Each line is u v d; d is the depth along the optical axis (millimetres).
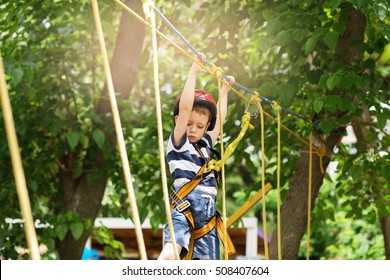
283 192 8125
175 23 8094
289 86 6297
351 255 11961
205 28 7477
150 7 3498
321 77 6195
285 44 6164
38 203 8852
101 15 7285
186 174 4238
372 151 7410
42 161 8477
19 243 8117
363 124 7262
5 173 8320
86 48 8547
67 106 8258
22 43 9516
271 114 7316
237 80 7254
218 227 4336
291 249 7129
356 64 6355
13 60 7598
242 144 7066
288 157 8102
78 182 8625
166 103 8359
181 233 4082
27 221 2268
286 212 7250
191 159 4270
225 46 7508
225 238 4098
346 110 6469
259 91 6348
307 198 7180
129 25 8320
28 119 8352
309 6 6512
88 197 8492
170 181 8273
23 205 2268
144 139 7871
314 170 7211
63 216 7727
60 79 8312
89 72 10102
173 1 7832
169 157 4289
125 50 8352
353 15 6836
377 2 5566
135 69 8414
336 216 12516
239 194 14719
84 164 8516
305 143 7191
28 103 8398
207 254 4219
